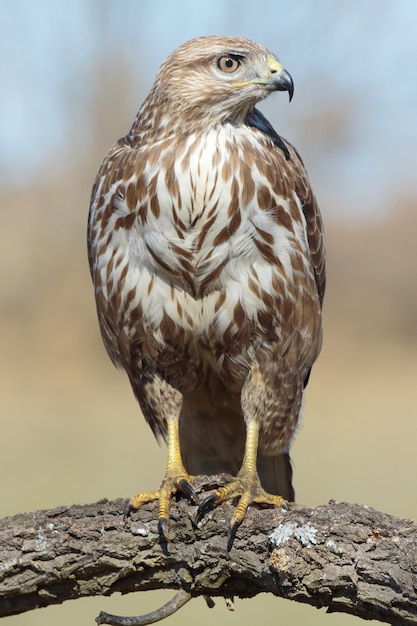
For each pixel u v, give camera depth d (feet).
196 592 30.22
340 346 141.79
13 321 133.59
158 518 30.45
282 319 35.68
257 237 34.60
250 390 36.27
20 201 137.90
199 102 34.58
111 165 35.63
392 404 108.06
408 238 154.10
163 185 34.17
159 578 30.50
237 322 35.40
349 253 153.89
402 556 26.86
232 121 35.14
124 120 140.46
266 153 34.94
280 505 31.96
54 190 138.41
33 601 30.55
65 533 30.12
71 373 123.75
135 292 35.50
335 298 152.15
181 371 36.91
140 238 34.88
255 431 36.24
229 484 32.32
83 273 134.10
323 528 27.91
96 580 30.37
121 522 30.32
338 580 27.53
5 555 29.96
